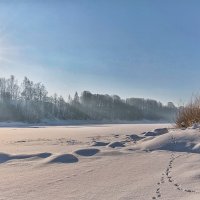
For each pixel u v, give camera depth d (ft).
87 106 274.16
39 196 11.48
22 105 237.45
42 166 16.78
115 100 282.36
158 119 274.57
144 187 12.22
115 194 11.50
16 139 38.65
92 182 13.20
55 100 259.39
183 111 32.86
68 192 11.89
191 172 13.91
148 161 17.16
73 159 18.06
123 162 17.15
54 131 64.08
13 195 11.64
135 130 62.69
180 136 22.15
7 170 16.07
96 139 33.63
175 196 11.02
